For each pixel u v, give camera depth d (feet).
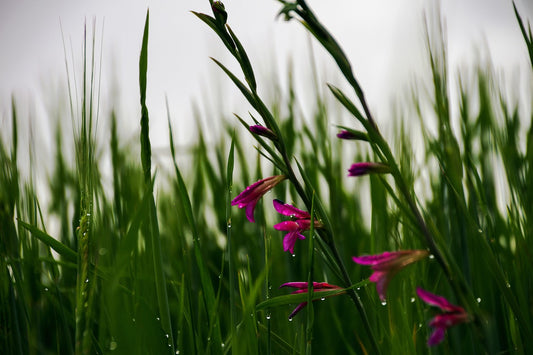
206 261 3.97
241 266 3.94
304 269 3.97
